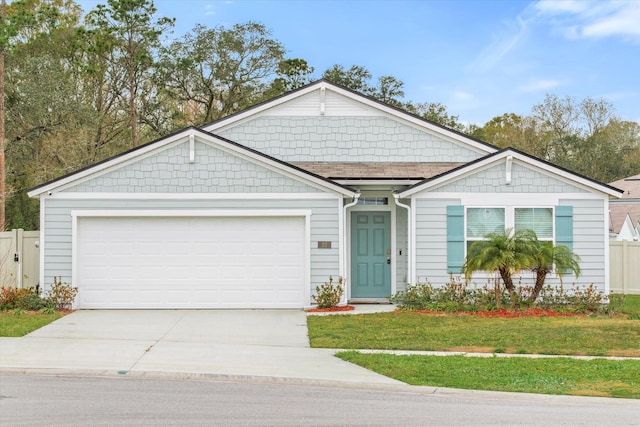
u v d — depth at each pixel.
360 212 18.16
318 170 18.08
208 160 16.47
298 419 7.68
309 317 15.14
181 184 16.41
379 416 7.87
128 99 38.84
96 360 10.64
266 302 16.53
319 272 16.53
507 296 16.44
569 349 11.78
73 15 40.94
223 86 42.22
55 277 16.23
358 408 8.25
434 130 19.03
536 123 50.53
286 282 16.56
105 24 34.91
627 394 8.98
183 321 14.59
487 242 15.60
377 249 18.14
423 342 12.27
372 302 17.98
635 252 21.97
